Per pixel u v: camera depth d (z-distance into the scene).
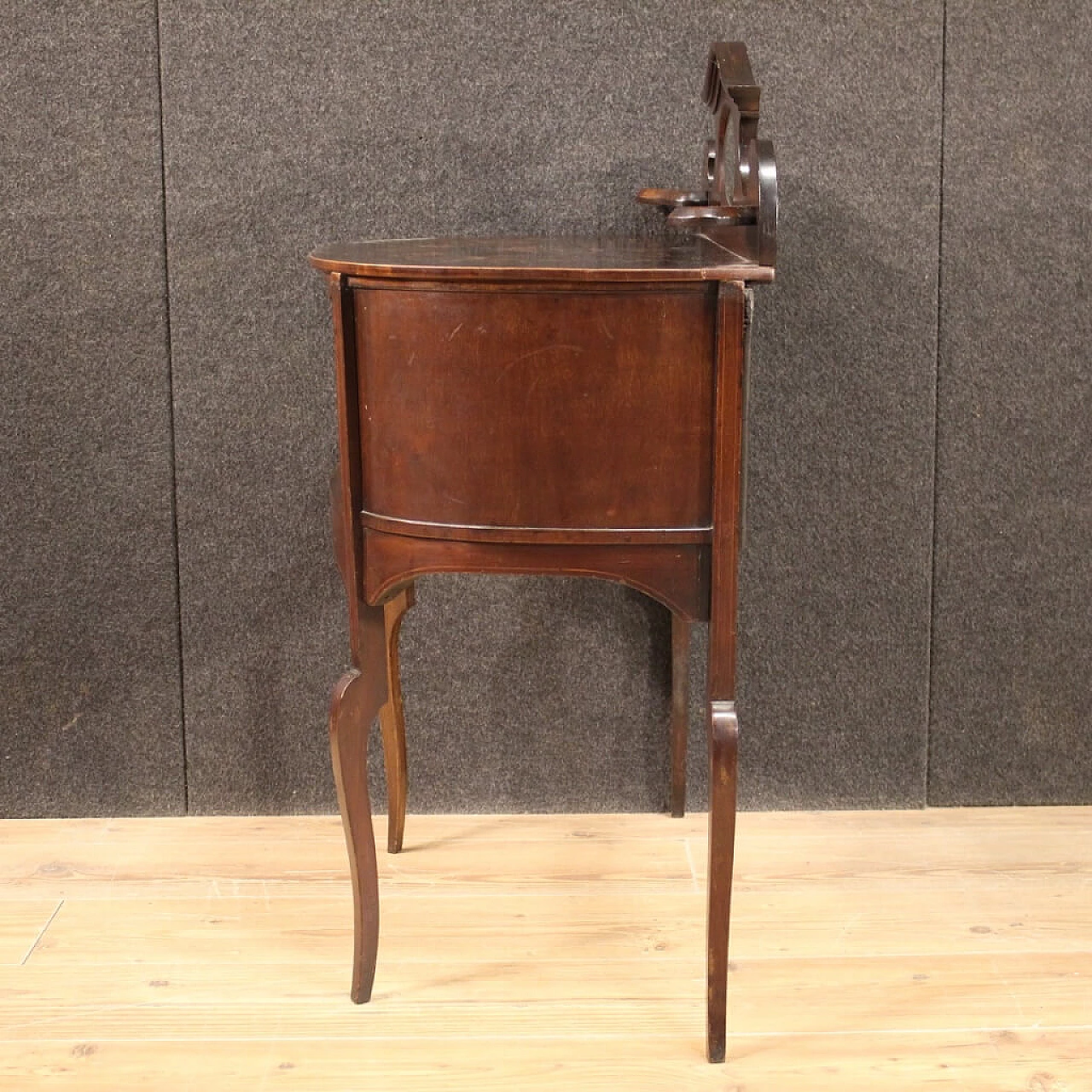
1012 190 2.02
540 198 2.03
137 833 2.12
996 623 2.14
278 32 1.98
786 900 1.89
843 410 2.08
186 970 1.73
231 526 2.10
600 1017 1.63
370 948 1.65
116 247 2.02
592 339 1.44
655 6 1.98
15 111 1.99
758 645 2.14
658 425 1.47
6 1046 1.58
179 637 2.13
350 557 1.59
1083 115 2.00
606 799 2.18
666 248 1.70
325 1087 1.51
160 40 1.98
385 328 1.49
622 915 1.86
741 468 1.49
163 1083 1.51
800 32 1.99
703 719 2.18
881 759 2.18
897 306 2.05
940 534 2.11
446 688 2.15
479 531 1.51
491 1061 1.55
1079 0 1.97
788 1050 1.57
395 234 2.04
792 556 2.11
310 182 2.02
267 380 2.06
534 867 2.00
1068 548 2.12
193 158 2.01
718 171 1.81
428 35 1.99
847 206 2.03
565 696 2.15
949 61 1.99
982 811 2.18
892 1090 1.50
